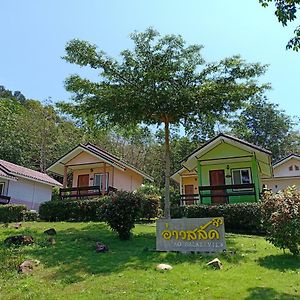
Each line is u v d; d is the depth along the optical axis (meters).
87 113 15.53
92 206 19.41
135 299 6.53
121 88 15.04
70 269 8.73
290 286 7.30
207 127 16.64
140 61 15.79
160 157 42.69
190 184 29.72
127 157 42.84
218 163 22.27
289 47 7.59
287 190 10.82
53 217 20.03
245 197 20.70
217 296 6.63
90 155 25.92
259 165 23.00
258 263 9.43
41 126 43.00
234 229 16.62
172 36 15.95
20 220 19.72
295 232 9.98
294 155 29.77
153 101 14.76
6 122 41.25
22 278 8.06
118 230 12.56
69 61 15.73
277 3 7.16
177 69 15.65
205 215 17.22
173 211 17.88
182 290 7.02
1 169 27.38
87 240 12.25
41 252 10.31
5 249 10.49
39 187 30.89
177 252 10.64
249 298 6.49
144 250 10.84
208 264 9.11
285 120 44.91
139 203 12.98
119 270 8.62
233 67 15.65
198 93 15.16
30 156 41.91
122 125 16.48
